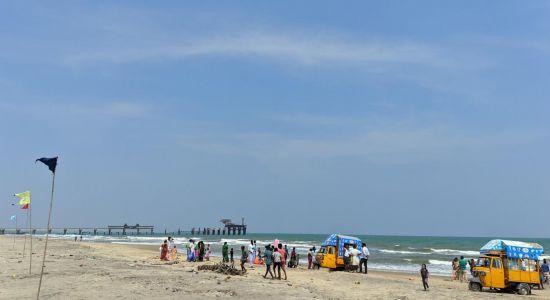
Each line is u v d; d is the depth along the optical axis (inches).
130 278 884.0
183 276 954.1
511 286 1045.2
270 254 1070.4
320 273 1253.7
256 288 839.7
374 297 869.2
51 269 1021.2
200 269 1160.8
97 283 809.5
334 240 1406.3
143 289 756.0
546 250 3740.2
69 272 964.6
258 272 1236.5
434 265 2078.0
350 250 1354.6
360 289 981.8
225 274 1083.3
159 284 818.8
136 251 2237.9
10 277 878.4
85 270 1012.5
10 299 647.1
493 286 1043.9
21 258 1328.7
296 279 1097.4
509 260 1052.5
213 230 7268.7
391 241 5885.8
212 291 768.9
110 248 2415.1
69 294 690.8
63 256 1476.4
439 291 1013.2
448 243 5012.3
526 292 1037.8
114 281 837.8
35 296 670.5
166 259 1576.0
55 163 593.6
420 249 3531.0
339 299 799.1
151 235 7362.2
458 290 1061.1
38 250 1814.7
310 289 910.4
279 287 881.5
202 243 1579.7
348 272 1323.8
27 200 1045.2
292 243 4180.6
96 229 6978.4
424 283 1024.2
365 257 1355.8
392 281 1149.7
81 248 2182.6
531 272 1053.2
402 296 900.0
